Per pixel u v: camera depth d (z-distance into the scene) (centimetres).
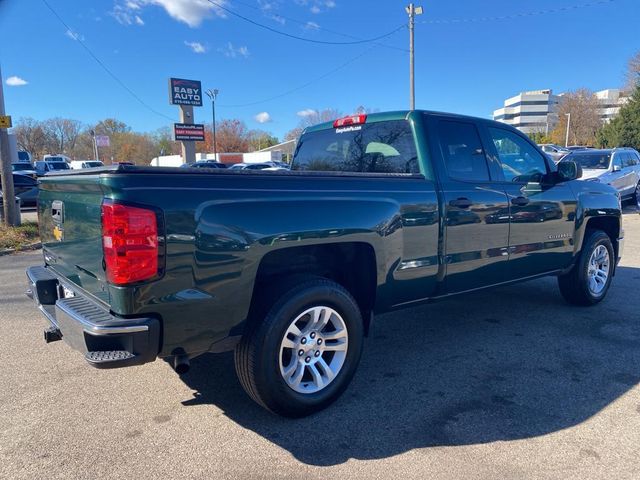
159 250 250
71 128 9412
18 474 257
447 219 388
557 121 8256
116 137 9038
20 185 2031
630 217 1462
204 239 263
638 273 732
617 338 462
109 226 245
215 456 275
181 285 259
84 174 281
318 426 307
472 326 502
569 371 388
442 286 398
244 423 311
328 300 317
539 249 479
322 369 325
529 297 611
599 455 274
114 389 360
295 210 298
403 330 493
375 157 432
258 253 284
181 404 337
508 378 376
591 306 567
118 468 263
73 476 256
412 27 2794
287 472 260
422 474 258
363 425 308
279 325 296
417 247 370
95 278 282
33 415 321
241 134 9419
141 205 245
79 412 326
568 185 518
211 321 274
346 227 321
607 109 9475
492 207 423
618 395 346
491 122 454
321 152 493
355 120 452
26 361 412
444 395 349
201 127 3809
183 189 259
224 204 271
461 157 416
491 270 435
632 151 1728
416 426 306
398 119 413
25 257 962
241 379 305
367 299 361
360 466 265
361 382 372
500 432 299
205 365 405
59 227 333
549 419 314
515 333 479
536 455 274
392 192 354
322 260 350
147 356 254
